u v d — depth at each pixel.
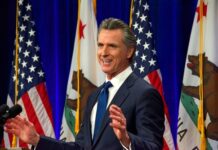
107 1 15.50
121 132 5.21
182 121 13.24
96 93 7.23
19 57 15.86
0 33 16.88
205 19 13.36
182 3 14.36
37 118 15.42
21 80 15.70
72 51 15.95
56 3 16.02
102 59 6.85
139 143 5.50
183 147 13.19
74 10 16.12
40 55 15.95
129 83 6.68
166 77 14.38
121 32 6.79
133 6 14.48
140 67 13.80
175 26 14.26
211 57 13.04
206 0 13.42
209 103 12.88
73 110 14.82
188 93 13.24
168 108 14.21
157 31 14.63
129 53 6.88
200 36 13.24
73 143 6.88
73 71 15.03
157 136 6.00
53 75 16.00
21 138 5.79
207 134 12.87
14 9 16.89
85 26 15.03
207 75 13.02
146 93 6.32
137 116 6.23
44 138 6.31
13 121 5.71
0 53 16.88
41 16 16.28
